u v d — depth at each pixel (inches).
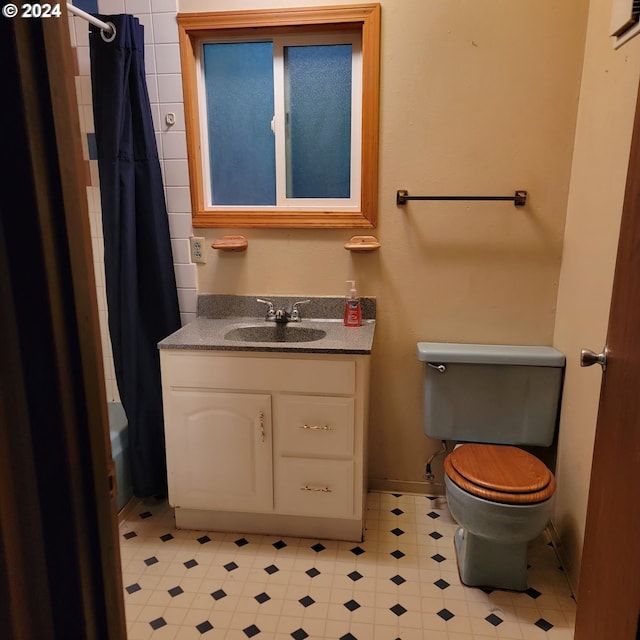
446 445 92.2
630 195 46.6
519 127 80.6
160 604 68.9
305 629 64.8
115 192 80.7
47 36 18.9
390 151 83.7
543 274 84.7
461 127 81.6
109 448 24.1
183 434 79.8
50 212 19.5
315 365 74.8
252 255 89.9
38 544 20.6
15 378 19.3
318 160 88.3
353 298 86.2
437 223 85.3
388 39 79.9
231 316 92.2
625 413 44.6
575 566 71.9
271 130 87.8
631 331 44.1
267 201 90.6
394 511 90.1
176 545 81.0
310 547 80.5
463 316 88.0
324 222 86.4
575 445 74.8
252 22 80.7
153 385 89.0
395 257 87.4
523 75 78.8
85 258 21.4
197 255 90.7
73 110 20.6
